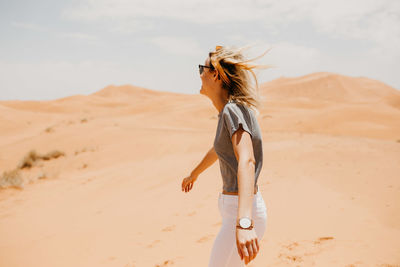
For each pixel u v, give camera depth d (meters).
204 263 3.38
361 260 2.90
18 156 22.53
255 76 1.57
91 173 13.77
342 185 6.02
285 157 10.15
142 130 27.42
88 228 5.55
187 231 4.48
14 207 8.37
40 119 50.31
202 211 5.34
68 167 16.95
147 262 3.67
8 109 54.94
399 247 3.09
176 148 19.64
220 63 1.56
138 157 18.17
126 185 9.41
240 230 1.23
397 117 41.06
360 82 159.38
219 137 1.58
